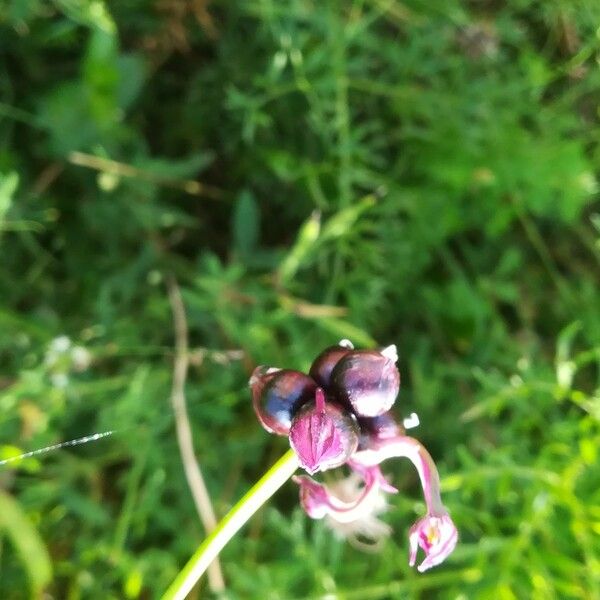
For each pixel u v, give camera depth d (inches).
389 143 8.5
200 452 7.3
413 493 7.7
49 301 7.8
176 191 8.4
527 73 8.6
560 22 8.7
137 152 8.0
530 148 8.3
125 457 7.3
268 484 3.6
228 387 7.4
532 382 7.2
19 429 6.8
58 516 7.1
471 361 8.1
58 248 8.0
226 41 8.1
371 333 8.3
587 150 8.9
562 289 8.4
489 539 6.6
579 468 7.0
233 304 7.6
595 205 8.9
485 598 6.4
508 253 8.2
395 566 7.1
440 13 8.3
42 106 7.6
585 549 6.6
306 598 6.5
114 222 7.8
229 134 8.3
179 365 7.1
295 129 8.2
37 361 7.3
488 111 8.3
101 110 7.6
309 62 7.5
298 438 3.2
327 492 3.9
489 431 7.8
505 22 8.4
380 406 3.4
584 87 8.7
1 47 7.7
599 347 7.5
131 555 6.9
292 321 7.5
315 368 3.5
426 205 8.2
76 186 8.0
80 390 7.0
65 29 7.3
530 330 8.4
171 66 8.3
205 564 3.7
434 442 7.9
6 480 6.9
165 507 7.3
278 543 7.4
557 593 6.9
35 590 6.8
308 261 7.8
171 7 7.9
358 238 7.9
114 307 7.6
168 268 7.9
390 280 8.2
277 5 7.8
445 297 8.2
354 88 8.3
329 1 7.8
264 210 8.5
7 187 6.4
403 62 8.1
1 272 7.7
